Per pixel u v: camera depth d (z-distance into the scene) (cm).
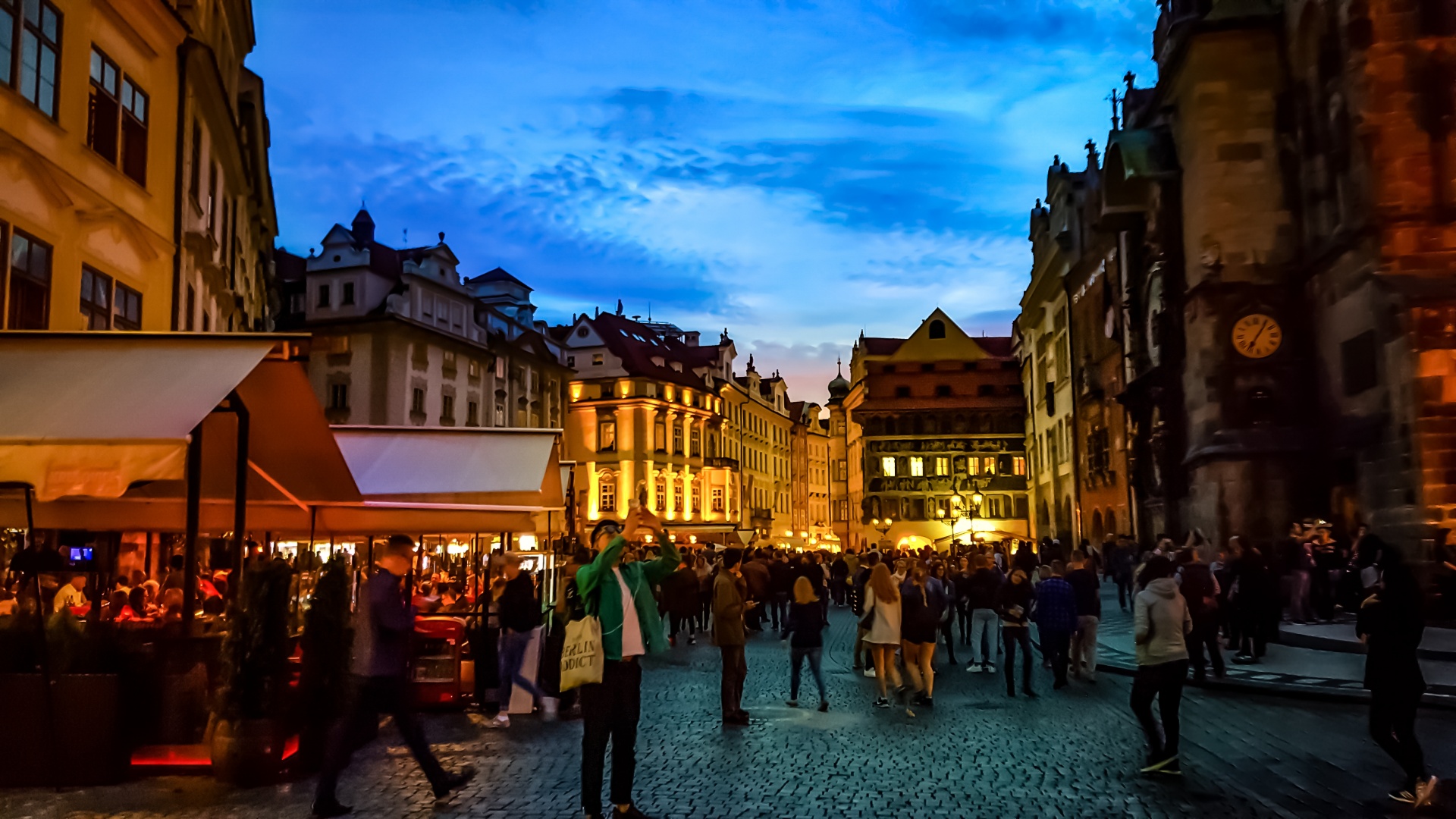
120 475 743
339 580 911
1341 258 2447
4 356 871
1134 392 3366
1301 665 1551
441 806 753
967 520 6738
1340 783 827
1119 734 1059
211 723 855
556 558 2002
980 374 7138
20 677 827
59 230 1491
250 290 3391
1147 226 3231
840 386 11806
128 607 1283
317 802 725
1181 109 2934
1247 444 2628
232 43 2728
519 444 1733
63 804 760
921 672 1280
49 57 1480
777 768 889
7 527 1441
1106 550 3447
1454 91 2211
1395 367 2134
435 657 1275
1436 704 1188
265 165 3247
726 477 8875
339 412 4922
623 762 709
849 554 3197
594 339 8125
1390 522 2180
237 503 1010
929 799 772
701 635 2395
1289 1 2684
